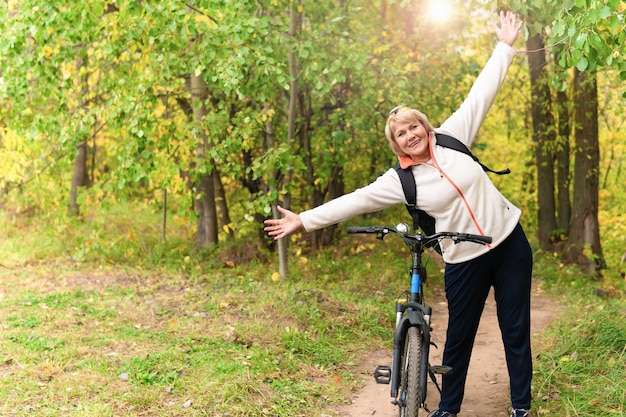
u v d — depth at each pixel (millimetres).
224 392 4672
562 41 4883
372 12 12211
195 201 10766
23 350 5512
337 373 5523
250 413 4469
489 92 4168
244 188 12055
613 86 13180
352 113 9867
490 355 6238
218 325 6566
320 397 4926
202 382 4887
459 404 4352
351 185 12445
